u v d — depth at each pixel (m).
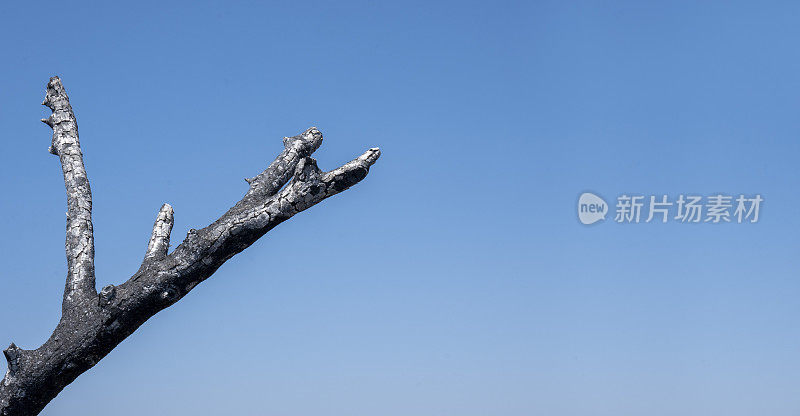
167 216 3.58
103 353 3.09
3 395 2.99
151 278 3.06
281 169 3.43
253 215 3.07
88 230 3.43
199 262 3.08
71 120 3.76
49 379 3.00
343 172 3.08
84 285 3.23
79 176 3.57
